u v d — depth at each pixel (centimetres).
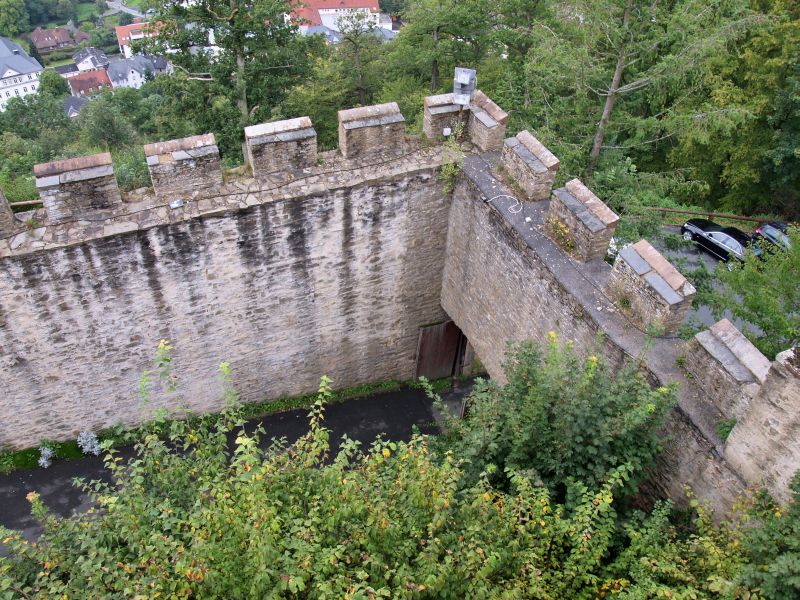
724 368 762
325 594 545
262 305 1248
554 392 774
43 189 991
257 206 1107
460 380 1580
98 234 1030
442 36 2394
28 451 1252
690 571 658
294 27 1983
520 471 737
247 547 603
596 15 1295
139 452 787
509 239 1088
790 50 2111
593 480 760
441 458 864
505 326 1180
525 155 1104
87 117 3547
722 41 1230
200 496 701
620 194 1373
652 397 742
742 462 720
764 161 2291
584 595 646
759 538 611
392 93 2575
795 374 632
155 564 607
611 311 922
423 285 1386
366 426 1438
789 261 1124
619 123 1436
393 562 619
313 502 668
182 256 1111
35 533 1149
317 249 1216
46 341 1113
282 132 1112
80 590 618
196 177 1084
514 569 645
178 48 1925
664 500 848
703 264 1320
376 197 1194
